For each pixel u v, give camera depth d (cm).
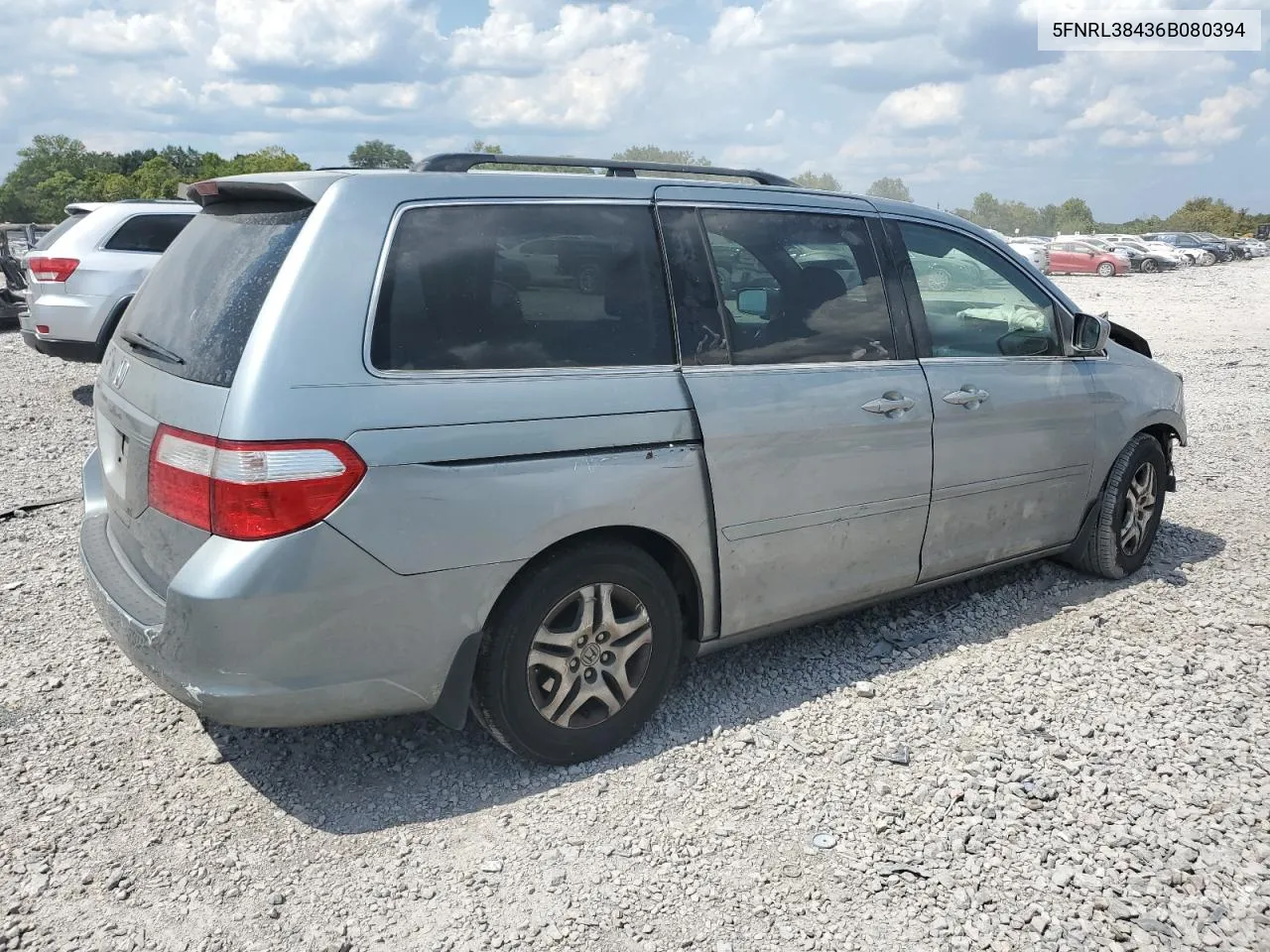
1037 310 484
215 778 347
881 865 302
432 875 298
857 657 440
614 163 378
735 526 372
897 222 439
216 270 330
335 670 300
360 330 303
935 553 445
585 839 315
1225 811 329
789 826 321
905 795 338
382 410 300
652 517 349
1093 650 448
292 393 290
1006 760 359
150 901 286
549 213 345
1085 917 281
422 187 325
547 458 327
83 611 485
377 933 274
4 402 1017
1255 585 528
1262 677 423
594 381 340
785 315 393
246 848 310
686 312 366
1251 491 715
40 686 409
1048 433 476
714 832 318
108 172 17075
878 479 412
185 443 297
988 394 446
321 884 294
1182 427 554
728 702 401
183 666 292
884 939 273
